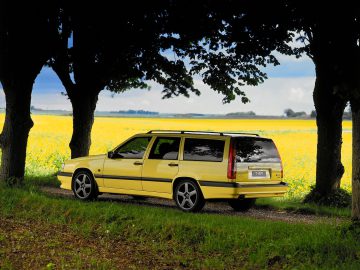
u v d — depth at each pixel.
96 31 17.17
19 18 15.63
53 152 29.70
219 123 97.31
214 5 16.20
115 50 17.94
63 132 53.06
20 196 12.30
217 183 12.50
